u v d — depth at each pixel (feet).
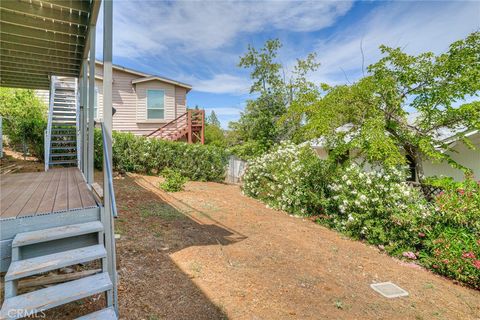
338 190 20.99
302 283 12.17
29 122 34.68
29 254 8.23
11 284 7.04
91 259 8.22
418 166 23.71
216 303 10.07
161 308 9.45
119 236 14.55
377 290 12.31
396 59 21.61
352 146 21.62
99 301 9.50
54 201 10.70
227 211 23.08
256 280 11.98
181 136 44.62
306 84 49.67
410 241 16.84
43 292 7.28
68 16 14.46
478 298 12.43
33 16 13.79
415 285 13.08
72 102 35.37
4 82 28.66
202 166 38.68
